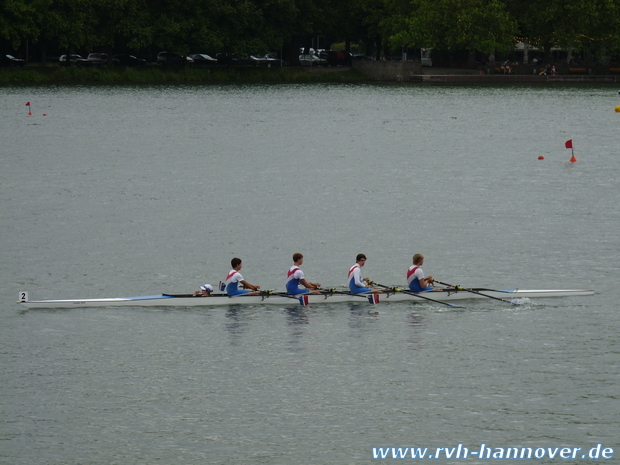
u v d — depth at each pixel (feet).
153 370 145.79
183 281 194.39
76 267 203.92
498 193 293.84
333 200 282.15
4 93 643.86
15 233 234.99
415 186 306.96
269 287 190.70
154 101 621.31
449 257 213.25
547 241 228.22
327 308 176.24
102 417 129.90
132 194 291.17
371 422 128.67
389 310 175.22
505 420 129.08
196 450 121.39
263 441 123.65
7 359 149.59
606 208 269.64
